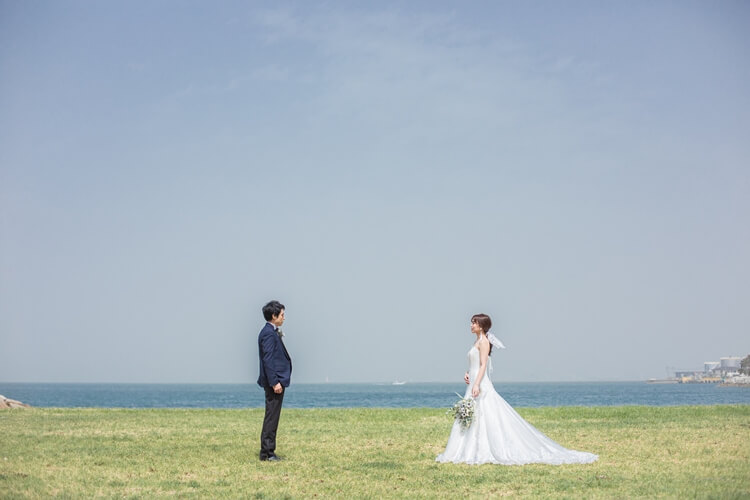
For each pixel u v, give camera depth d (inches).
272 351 501.0
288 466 477.4
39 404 3572.8
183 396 5521.7
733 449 544.4
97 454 528.4
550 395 4726.9
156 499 364.8
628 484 402.0
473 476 432.8
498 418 503.5
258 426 777.6
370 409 1109.7
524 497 367.9
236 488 397.1
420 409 1104.8
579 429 704.4
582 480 415.5
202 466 476.4
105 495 374.3
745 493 374.3
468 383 520.7
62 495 371.9
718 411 960.3
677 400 3245.6
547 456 492.4
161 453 535.8
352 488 397.7
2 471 449.4
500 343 518.0
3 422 819.4
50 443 595.5
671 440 602.5
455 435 510.6
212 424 807.1
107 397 5206.7
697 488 388.8
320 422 840.3
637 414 918.4
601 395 4648.1
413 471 454.9
